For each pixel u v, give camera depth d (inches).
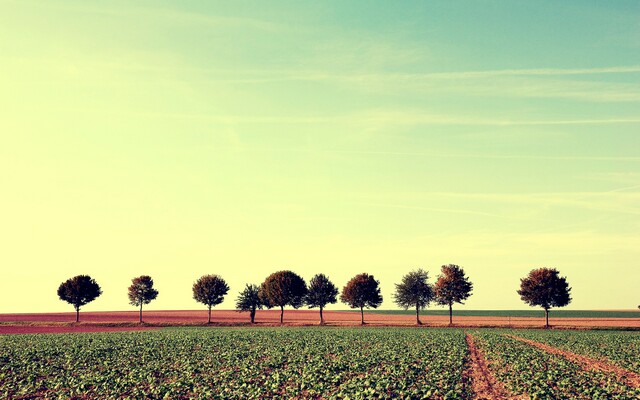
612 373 1626.5
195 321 5285.4
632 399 1234.0
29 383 1476.4
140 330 3934.5
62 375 1604.3
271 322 5029.5
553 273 4160.9
